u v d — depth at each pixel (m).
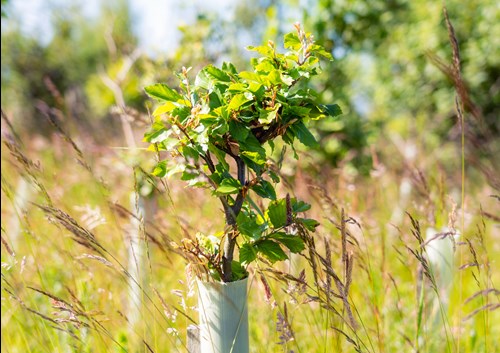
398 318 2.87
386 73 9.66
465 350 2.66
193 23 4.36
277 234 1.61
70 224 1.98
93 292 2.69
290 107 1.52
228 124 1.49
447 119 8.89
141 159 3.14
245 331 1.61
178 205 3.28
